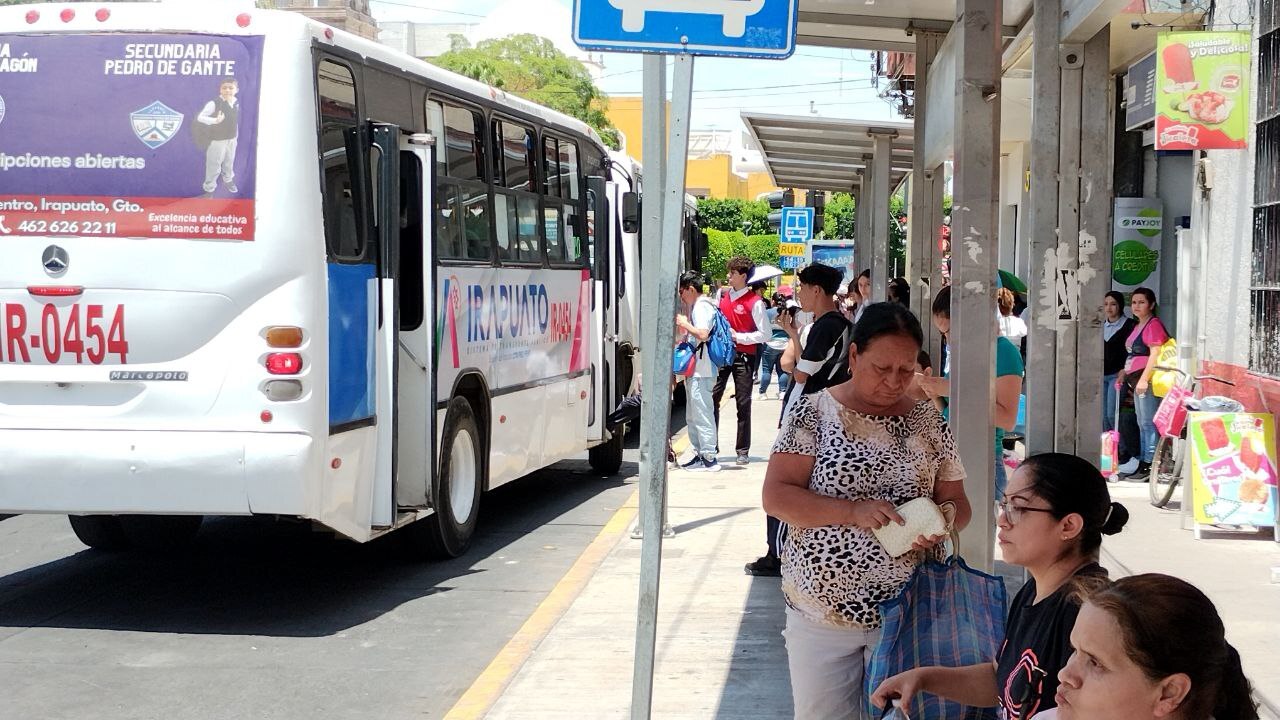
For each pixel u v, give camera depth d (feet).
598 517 39.27
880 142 61.41
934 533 13.60
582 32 12.69
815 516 13.89
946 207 107.76
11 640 25.27
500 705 20.54
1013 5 34.76
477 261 33.96
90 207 25.25
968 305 21.27
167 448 24.99
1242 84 31.94
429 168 29.63
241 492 25.04
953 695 12.39
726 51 12.70
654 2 12.68
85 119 25.36
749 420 48.16
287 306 25.09
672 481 44.04
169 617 27.12
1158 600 8.17
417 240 29.78
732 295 48.42
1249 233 34.17
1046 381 27.45
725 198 219.82
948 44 33.86
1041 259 27.14
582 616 25.99
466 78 34.50
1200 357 38.52
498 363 35.45
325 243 25.90
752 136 68.33
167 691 22.20
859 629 14.16
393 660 24.12
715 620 25.48
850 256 113.50
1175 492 38.34
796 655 14.55
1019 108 63.77
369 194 28.12
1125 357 45.34
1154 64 42.55
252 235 25.11
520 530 37.09
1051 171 26.94
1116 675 8.18
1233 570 29.04
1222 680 8.17
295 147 25.31
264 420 25.02
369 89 28.48
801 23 44.16
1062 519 11.18
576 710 20.24
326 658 24.22
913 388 15.47
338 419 26.32
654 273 15.35
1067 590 10.84
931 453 14.34
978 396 21.20
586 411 43.96
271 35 25.46
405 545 32.42
